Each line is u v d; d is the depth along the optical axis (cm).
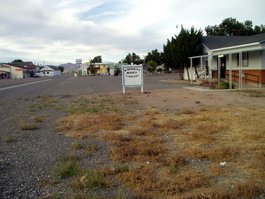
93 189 446
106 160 580
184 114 1066
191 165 542
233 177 479
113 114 1107
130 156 595
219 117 966
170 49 3478
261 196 413
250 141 677
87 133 807
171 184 456
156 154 607
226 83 2181
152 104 1389
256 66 2342
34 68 12781
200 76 2942
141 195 421
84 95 1995
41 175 507
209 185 452
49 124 961
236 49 2383
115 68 9844
